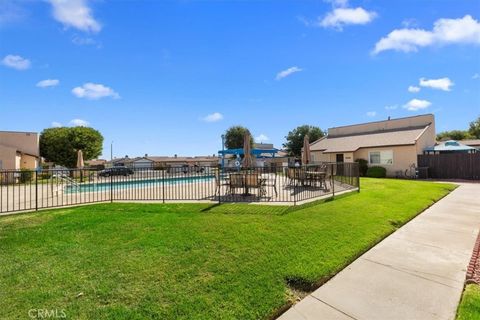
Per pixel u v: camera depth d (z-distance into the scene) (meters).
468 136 49.25
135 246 4.38
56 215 6.66
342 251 4.36
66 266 3.68
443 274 3.74
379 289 3.31
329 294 3.20
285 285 3.31
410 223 6.52
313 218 6.03
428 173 20.16
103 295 2.97
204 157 69.50
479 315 2.73
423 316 2.73
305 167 11.20
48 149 36.72
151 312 2.67
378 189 11.23
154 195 10.52
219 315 2.65
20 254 4.11
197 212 6.68
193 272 3.51
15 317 2.58
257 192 10.40
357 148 23.95
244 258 3.94
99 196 10.73
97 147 39.59
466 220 6.84
